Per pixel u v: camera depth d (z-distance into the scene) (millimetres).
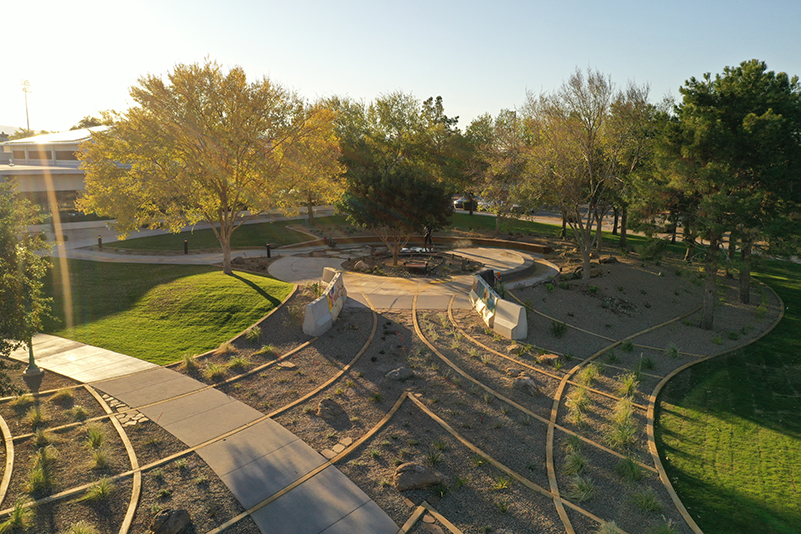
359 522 7277
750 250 22547
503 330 15664
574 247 33469
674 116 21719
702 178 16500
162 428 9703
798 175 17812
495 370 13156
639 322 18859
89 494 7535
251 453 8906
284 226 41562
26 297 9477
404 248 32406
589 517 7730
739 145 16969
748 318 20734
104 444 9023
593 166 22906
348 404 10859
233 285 19141
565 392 12234
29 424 9633
